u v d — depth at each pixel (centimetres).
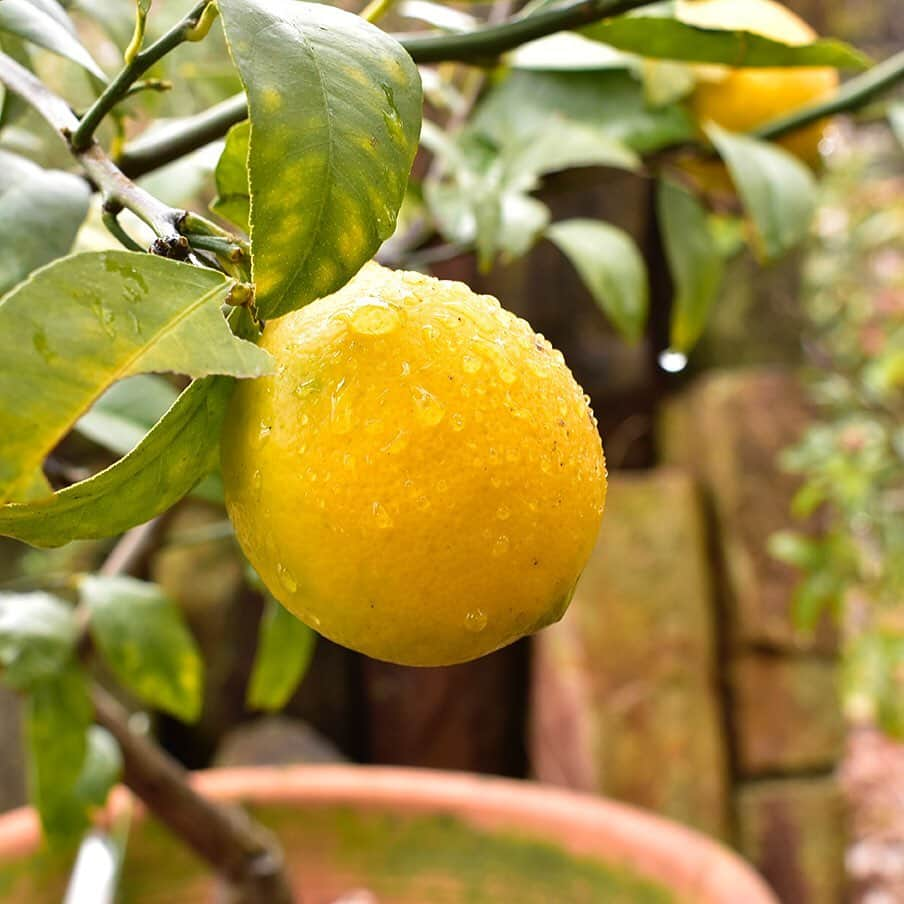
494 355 28
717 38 43
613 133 58
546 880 68
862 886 121
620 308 58
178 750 113
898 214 138
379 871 70
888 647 105
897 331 129
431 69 59
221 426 29
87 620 56
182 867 70
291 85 26
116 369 22
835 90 60
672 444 117
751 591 108
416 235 61
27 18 36
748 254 118
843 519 108
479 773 119
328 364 27
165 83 35
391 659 29
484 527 27
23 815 68
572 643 106
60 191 37
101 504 27
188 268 24
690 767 105
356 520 26
